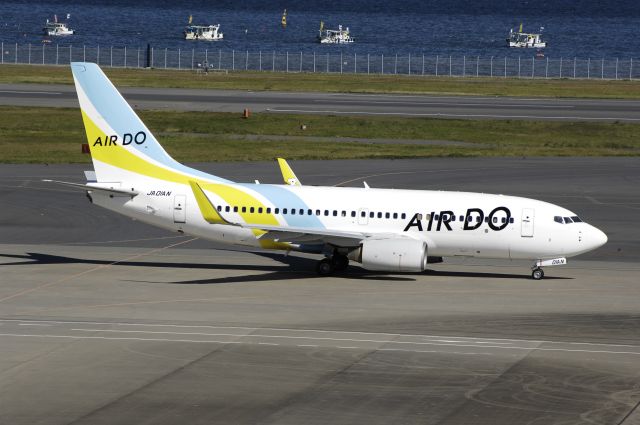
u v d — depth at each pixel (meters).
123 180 147.50
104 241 167.50
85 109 146.38
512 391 94.44
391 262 138.38
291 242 144.62
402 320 120.38
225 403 90.25
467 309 126.25
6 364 101.12
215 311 123.75
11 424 84.44
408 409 89.12
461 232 142.25
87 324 116.88
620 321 120.94
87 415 86.69
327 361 103.44
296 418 86.62
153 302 127.94
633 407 90.19
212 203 144.75
